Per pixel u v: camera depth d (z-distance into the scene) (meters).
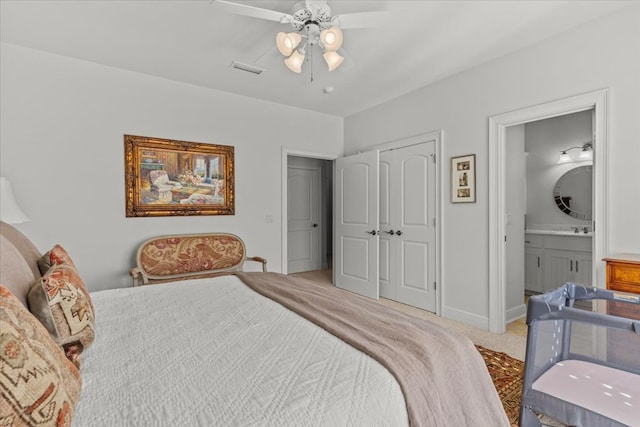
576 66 2.28
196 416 0.73
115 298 1.71
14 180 2.54
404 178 3.67
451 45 2.53
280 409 0.75
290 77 3.15
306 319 1.37
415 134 3.50
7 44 2.50
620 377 1.37
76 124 2.77
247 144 3.71
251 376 0.90
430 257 3.39
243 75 3.11
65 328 0.98
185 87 3.30
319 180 5.96
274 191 3.92
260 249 3.82
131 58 2.76
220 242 3.41
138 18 2.17
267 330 1.25
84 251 2.81
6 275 0.99
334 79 3.21
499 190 2.77
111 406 0.77
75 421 0.71
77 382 0.77
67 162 2.74
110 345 1.13
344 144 4.54
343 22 1.85
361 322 1.32
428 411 0.89
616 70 2.10
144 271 2.95
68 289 1.04
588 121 3.92
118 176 2.96
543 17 2.16
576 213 4.03
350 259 4.25
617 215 2.10
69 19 2.17
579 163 4.01
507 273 3.13
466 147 3.00
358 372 0.92
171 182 3.23
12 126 2.53
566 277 3.62
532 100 2.52
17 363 0.56
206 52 2.65
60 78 2.71
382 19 1.83
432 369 0.98
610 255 2.11
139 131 3.07
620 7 2.05
